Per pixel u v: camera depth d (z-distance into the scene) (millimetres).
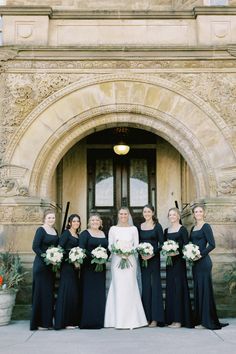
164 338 6574
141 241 7824
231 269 9281
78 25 10312
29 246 9469
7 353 5691
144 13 10320
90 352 5711
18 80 9977
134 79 10047
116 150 12164
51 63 10055
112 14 10312
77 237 7883
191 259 7301
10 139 9789
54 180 12367
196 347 5969
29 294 9242
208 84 10047
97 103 10008
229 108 9961
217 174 9758
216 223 9586
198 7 10242
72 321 7543
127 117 10125
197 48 10055
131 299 7465
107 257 7391
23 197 9602
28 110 9898
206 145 9859
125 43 10281
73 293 7574
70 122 9922
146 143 13133
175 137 10070
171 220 7840
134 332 7070
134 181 13102
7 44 10109
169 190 12891
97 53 10062
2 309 7984
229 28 10266
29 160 9766
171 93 10047
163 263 10930
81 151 13062
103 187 13055
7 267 8719
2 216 9547
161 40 10312
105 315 7602
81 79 10031
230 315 8906
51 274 7605
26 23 10219
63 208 12719
